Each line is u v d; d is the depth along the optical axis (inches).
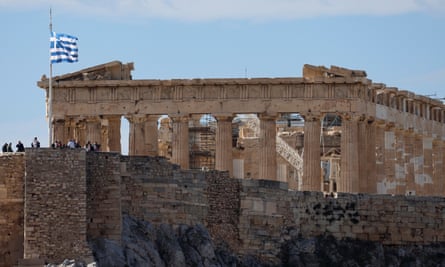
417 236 7372.1
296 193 7170.3
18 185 5940.0
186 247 6466.5
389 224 7337.6
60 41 7593.5
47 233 5821.9
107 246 5915.4
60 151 5841.5
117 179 5989.2
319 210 7239.2
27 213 5821.9
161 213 6466.5
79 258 5812.0
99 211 5974.4
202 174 6697.8
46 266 5782.5
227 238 6875.0
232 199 6929.1
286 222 7101.4
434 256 7342.5
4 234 5930.1
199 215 6663.4
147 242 6235.2
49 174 5831.7
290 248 7062.0
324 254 7130.9
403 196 7377.0
